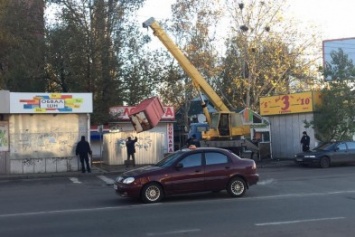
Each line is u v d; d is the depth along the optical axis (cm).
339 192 1530
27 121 2538
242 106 4662
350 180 1872
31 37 3388
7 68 3509
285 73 4556
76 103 2584
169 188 1376
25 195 1642
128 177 1371
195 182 1403
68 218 1134
